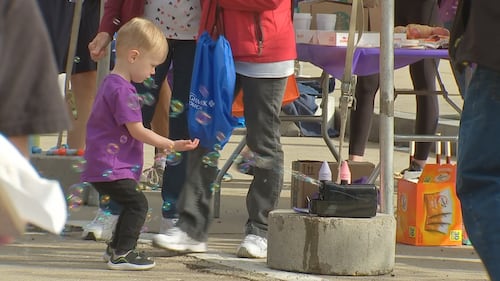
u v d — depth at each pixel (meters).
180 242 13.20
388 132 13.22
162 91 17.16
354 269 12.13
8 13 4.69
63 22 17.30
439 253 14.03
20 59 4.71
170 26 13.65
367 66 14.69
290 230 12.28
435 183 14.55
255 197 13.25
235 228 15.62
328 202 12.26
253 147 13.02
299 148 25.39
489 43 8.43
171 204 14.12
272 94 12.85
